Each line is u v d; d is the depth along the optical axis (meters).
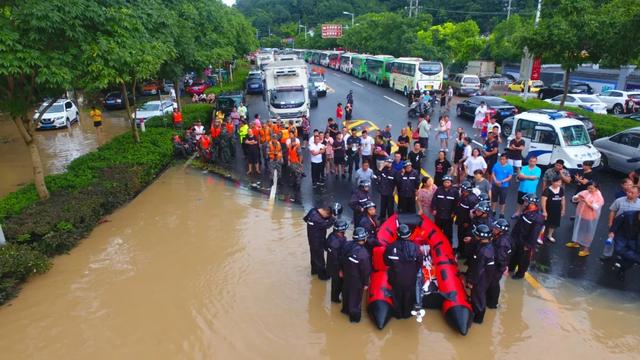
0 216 10.50
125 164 14.94
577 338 7.13
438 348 6.98
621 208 8.71
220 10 29.70
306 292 8.56
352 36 62.97
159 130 19.91
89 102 31.30
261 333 7.43
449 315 7.30
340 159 14.81
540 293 8.27
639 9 15.45
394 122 23.88
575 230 9.57
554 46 19.12
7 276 8.64
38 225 10.05
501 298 8.16
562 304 7.96
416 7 53.78
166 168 16.97
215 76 44.19
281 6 129.88
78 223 10.90
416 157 12.82
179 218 12.14
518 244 8.52
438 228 9.39
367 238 8.03
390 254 7.30
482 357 6.77
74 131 24.67
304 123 20.23
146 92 38.44
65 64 10.55
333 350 7.00
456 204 9.42
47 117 24.33
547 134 14.10
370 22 56.34
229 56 29.22
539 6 21.97
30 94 11.23
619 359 6.68
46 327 7.70
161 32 16.41
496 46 45.00
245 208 12.78
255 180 15.30
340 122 24.09
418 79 31.78
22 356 7.04
